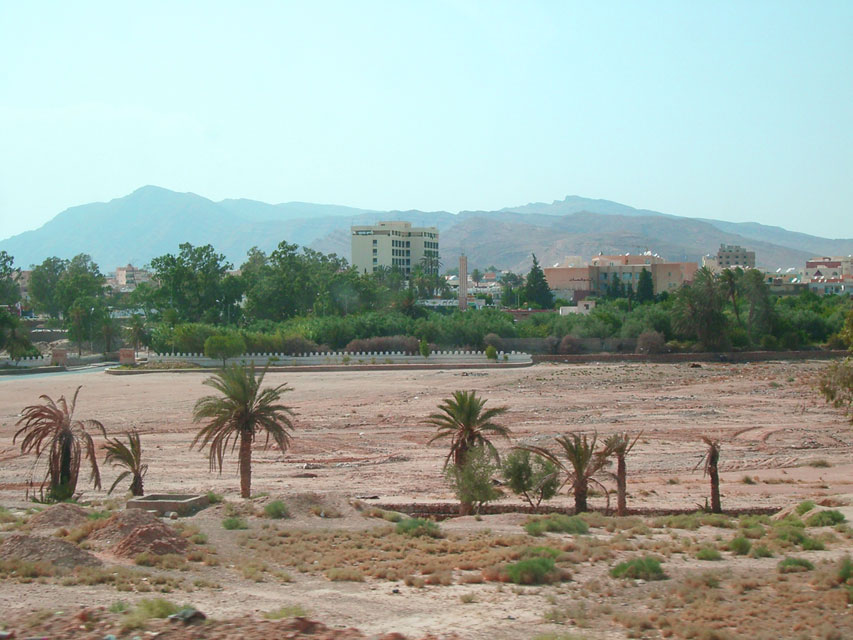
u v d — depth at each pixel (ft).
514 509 125.90
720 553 89.15
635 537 100.94
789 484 151.74
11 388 322.34
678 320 440.86
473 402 134.31
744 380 333.01
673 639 57.11
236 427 140.36
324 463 178.81
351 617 61.46
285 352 422.00
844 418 233.76
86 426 230.68
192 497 123.44
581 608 64.95
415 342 432.25
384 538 98.68
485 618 62.28
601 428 219.41
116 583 68.28
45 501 134.62
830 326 470.39
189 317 554.46
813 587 71.26
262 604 64.85
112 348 523.29
